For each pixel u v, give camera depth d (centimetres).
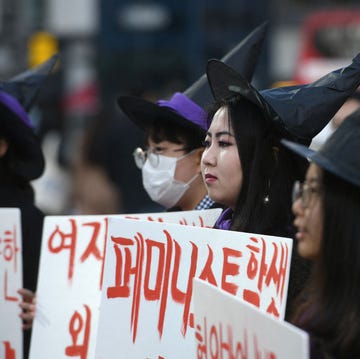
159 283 781
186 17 2541
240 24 2533
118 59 2639
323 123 854
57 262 970
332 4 2958
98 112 2233
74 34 2936
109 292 809
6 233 1021
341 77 859
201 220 906
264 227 816
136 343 793
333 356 614
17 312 1020
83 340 964
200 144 1030
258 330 600
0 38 3209
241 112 825
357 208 620
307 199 640
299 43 2942
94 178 2177
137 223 798
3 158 1147
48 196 2295
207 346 658
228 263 739
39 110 2827
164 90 2491
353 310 614
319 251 633
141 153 1059
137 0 2620
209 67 848
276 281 704
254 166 816
